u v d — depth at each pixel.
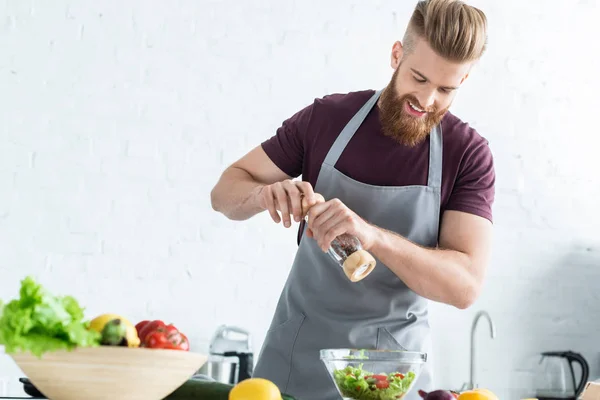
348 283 1.75
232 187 1.84
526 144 3.40
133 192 2.99
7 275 2.84
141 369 0.96
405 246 1.59
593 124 3.48
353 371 1.14
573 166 3.44
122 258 2.95
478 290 1.67
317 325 1.76
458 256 1.67
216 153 3.08
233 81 3.12
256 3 3.18
